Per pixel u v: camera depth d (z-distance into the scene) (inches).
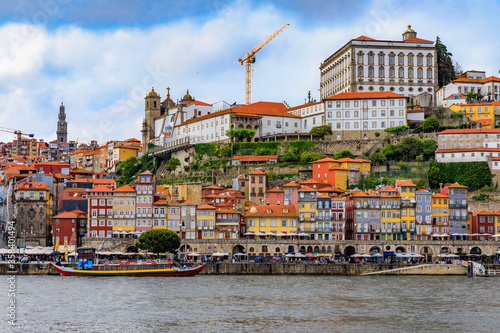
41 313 5900.6
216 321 5620.1
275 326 5462.6
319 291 7175.2
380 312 6033.5
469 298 6801.2
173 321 5615.2
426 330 5393.7
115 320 5644.7
